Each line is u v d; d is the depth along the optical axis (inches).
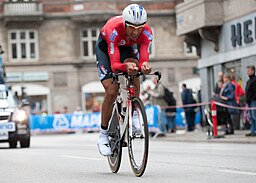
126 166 502.6
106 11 2356.1
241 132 1019.9
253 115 911.0
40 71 2346.2
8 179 435.5
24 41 2346.2
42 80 2347.4
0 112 930.7
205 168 472.4
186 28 1242.0
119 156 440.8
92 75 2380.7
